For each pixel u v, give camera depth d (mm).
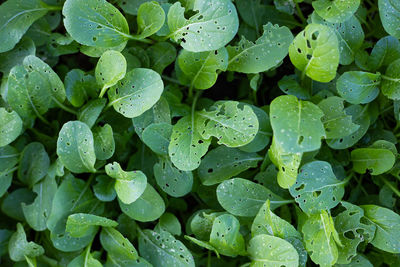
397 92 926
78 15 904
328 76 904
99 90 941
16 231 953
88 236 935
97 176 948
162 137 925
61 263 950
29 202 955
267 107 962
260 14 989
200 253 960
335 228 932
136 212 927
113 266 935
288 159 885
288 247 896
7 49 941
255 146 939
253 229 920
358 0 913
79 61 1016
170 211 978
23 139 957
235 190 924
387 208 932
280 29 932
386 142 937
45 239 963
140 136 935
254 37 990
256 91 999
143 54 953
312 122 879
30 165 947
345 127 926
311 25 882
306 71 919
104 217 928
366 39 1008
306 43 893
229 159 943
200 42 906
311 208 915
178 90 971
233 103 929
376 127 974
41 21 971
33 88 923
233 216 912
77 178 942
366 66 950
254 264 922
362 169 950
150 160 962
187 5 928
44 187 939
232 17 896
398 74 928
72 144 908
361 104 958
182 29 915
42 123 972
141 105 910
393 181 963
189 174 926
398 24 924
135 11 963
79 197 930
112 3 978
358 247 952
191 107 960
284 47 930
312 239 912
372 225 921
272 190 944
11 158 944
